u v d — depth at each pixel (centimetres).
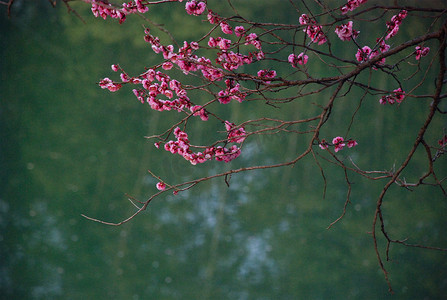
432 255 1330
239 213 1541
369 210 1545
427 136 1927
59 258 1262
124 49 2192
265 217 1523
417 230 1433
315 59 2241
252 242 1414
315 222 1492
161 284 1225
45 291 1148
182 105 358
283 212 1553
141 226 1433
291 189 1667
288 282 1251
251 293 1223
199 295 1194
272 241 1419
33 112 1872
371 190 1645
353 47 2322
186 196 1591
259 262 1332
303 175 1755
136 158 1720
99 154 1714
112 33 2134
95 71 2097
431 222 1460
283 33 2041
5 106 1878
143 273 1253
